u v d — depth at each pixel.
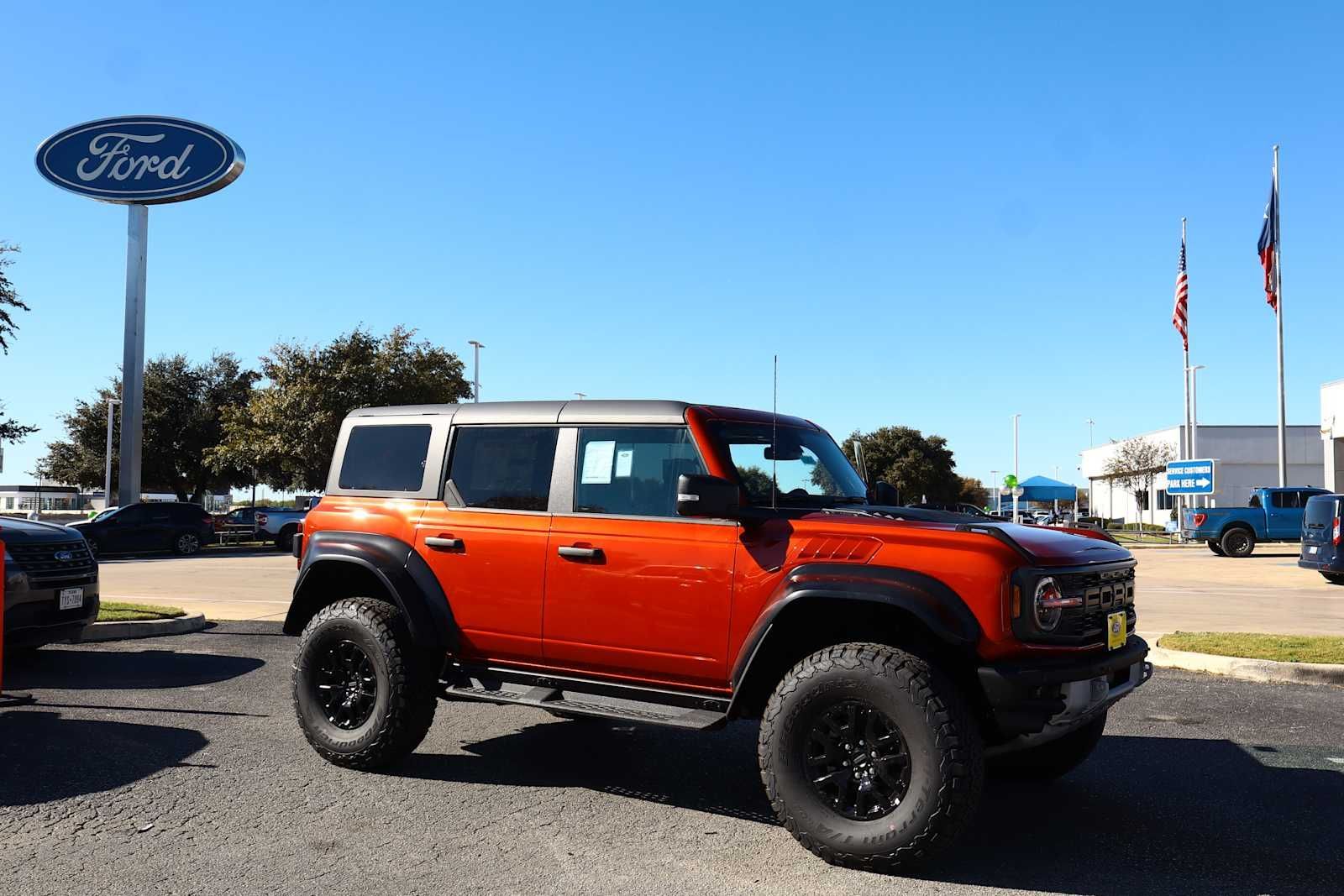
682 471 4.63
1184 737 6.16
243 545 34.59
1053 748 5.05
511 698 4.85
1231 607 13.49
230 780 5.06
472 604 5.04
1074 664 3.93
